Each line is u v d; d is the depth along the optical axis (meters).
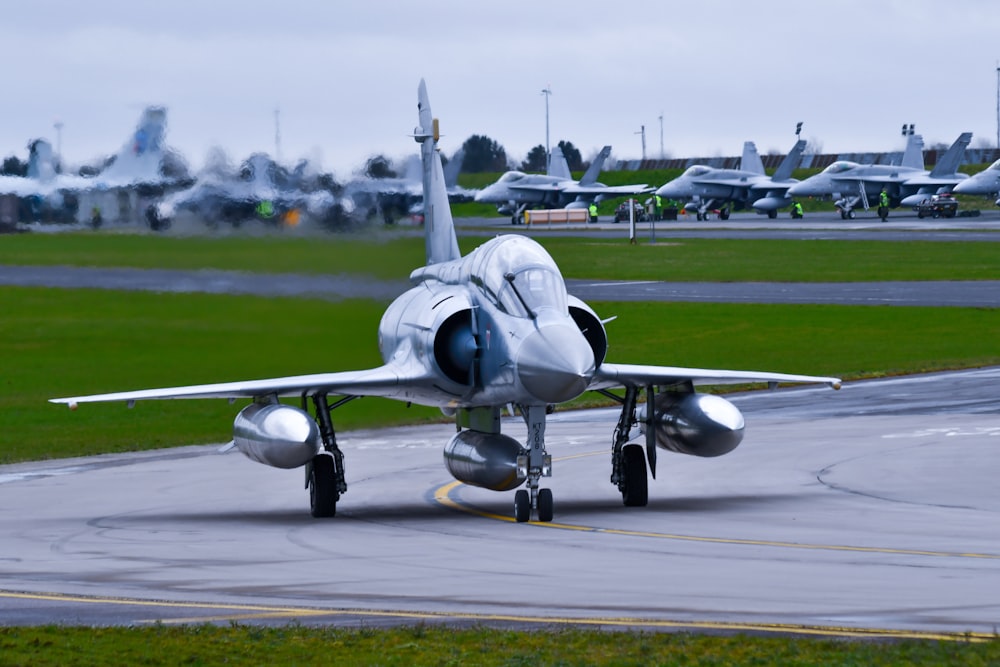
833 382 71.75
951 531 54.56
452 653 34.56
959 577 44.09
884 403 110.25
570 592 42.75
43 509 68.81
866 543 51.88
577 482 75.19
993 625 36.88
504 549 52.25
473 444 67.12
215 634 37.34
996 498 64.25
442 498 70.56
